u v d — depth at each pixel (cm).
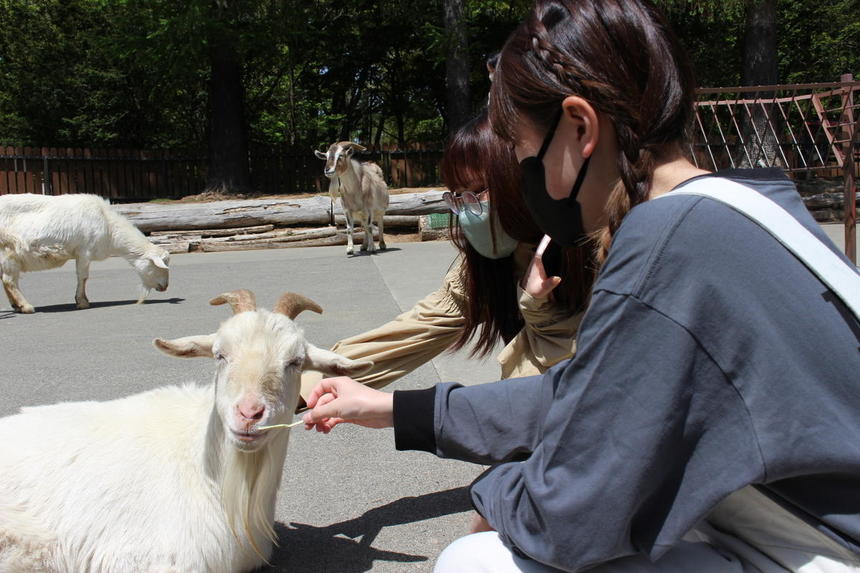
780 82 2906
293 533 312
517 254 298
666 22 140
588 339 132
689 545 149
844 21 2847
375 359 320
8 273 922
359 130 3531
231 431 230
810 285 121
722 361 122
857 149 859
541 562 142
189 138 3092
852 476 122
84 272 953
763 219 124
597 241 151
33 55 2834
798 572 132
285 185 2288
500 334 323
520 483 147
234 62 2052
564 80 136
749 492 136
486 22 2484
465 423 179
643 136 134
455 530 313
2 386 563
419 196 1730
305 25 2186
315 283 1047
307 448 414
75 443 265
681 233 123
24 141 2923
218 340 247
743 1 1797
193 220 1667
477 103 2761
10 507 250
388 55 2902
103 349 689
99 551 246
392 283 1016
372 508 337
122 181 2227
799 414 119
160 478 256
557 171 145
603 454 128
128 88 2822
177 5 1927
